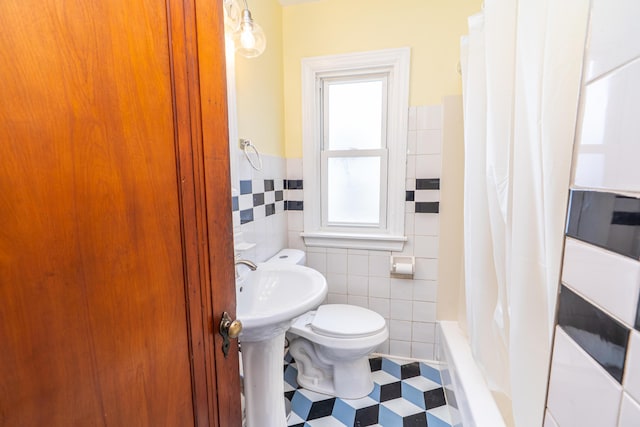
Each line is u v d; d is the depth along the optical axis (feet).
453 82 5.36
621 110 1.06
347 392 5.03
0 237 1.00
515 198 2.48
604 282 1.14
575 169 1.32
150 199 1.55
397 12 5.44
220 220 2.13
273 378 3.71
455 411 4.29
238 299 3.80
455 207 5.42
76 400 1.27
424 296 5.95
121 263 1.42
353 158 6.31
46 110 1.10
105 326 1.37
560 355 1.41
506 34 2.97
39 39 1.07
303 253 5.91
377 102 6.10
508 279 2.99
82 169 1.23
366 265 6.15
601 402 1.16
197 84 1.84
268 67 5.39
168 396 1.74
